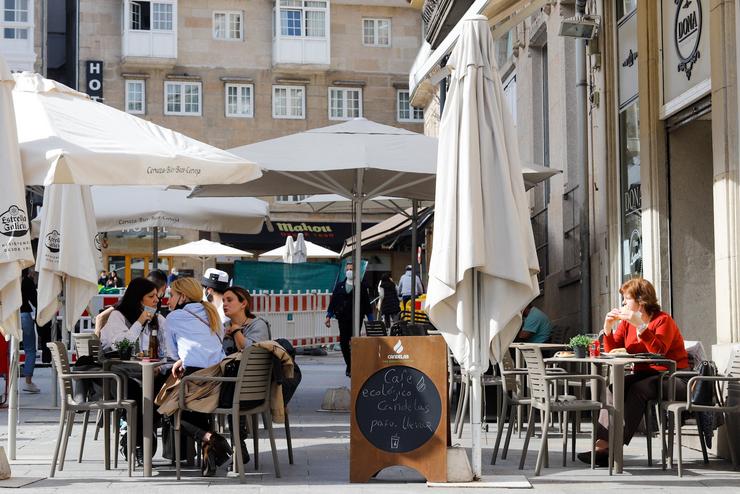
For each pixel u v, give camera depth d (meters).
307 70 49.41
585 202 15.47
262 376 8.91
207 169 9.45
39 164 8.87
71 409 9.05
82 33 47.78
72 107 9.84
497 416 13.34
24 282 17.95
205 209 16.62
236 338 10.07
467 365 8.55
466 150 8.45
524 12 14.09
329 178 14.14
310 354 29.67
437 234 8.52
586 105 15.58
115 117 10.01
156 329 10.52
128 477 8.90
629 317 9.85
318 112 49.78
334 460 9.95
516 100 22.30
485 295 8.57
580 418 13.05
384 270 50.19
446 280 8.38
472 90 8.55
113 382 9.71
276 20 49.06
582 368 12.41
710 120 12.37
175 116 48.50
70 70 47.69
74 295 13.15
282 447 10.89
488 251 8.41
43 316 12.80
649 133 12.69
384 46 50.47
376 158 12.43
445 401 8.52
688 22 11.78
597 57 14.59
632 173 13.83
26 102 9.66
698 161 12.65
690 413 9.77
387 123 50.47
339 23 50.06
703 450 9.68
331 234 49.12
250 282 27.55
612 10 14.30
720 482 8.56
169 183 9.34
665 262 12.56
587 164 15.54
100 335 10.46
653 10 12.73
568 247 17.14
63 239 12.78
